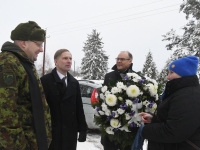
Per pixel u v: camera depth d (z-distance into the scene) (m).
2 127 1.50
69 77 2.81
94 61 28.89
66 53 2.72
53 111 2.63
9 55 1.67
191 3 14.35
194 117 1.65
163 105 1.89
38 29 1.89
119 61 3.05
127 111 2.34
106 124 2.46
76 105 2.86
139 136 2.15
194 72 1.85
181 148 1.77
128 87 2.37
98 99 2.55
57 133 2.59
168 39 15.88
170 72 1.92
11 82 1.57
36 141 1.74
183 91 1.76
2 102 1.51
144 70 26.36
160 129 1.79
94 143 5.17
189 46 14.70
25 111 1.73
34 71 1.88
